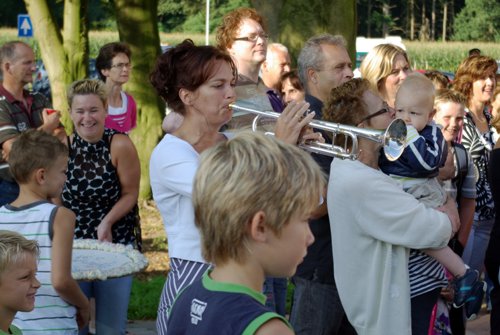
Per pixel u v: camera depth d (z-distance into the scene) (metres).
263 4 8.48
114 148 5.72
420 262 4.47
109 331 5.30
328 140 4.66
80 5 14.88
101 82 5.72
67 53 14.91
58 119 6.42
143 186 12.21
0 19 66.88
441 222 4.27
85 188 5.70
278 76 7.38
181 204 3.73
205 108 3.82
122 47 8.56
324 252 4.74
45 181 4.25
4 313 3.71
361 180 4.29
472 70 7.13
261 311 2.29
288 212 2.32
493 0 71.88
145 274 8.70
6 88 6.84
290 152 2.37
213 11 63.75
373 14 73.44
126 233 5.90
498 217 5.44
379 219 4.28
